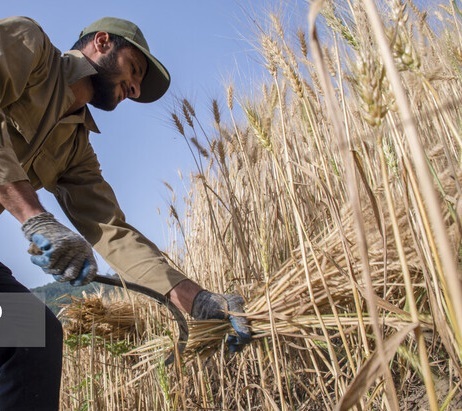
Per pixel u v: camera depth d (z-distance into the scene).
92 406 3.18
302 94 1.69
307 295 2.07
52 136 2.35
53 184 2.52
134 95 2.67
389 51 0.66
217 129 2.96
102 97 2.53
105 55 2.47
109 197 2.58
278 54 1.71
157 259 2.37
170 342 2.41
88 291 3.78
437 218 0.63
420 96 1.52
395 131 1.15
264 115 2.00
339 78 1.42
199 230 4.07
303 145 2.98
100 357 3.63
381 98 0.91
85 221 2.52
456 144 1.69
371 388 1.90
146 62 2.63
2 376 1.74
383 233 1.43
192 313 2.28
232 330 2.22
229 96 2.90
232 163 3.79
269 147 1.66
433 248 1.00
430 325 1.58
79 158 2.55
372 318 0.82
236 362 3.07
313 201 2.85
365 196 1.63
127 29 2.53
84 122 2.51
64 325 3.55
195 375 2.88
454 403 2.05
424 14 2.22
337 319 1.47
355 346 2.04
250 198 3.28
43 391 1.76
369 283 0.81
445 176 1.43
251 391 2.88
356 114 2.11
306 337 1.93
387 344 0.87
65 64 2.37
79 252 1.66
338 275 2.02
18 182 1.76
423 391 2.31
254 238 2.91
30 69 2.06
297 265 2.15
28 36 2.08
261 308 2.17
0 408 1.73
